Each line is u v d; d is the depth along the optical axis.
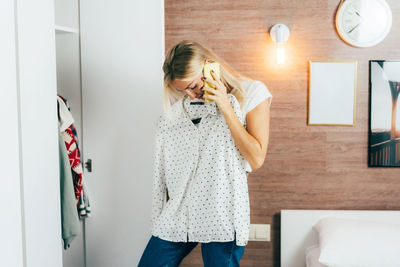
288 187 2.16
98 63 1.96
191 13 2.12
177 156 1.51
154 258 1.53
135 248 2.00
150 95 1.93
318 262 1.81
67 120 1.70
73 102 1.99
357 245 1.71
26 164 1.25
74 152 1.79
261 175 2.16
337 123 2.11
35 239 1.30
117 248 2.02
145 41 1.92
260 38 2.10
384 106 2.09
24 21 1.25
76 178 1.81
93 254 2.04
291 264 2.10
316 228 2.04
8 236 1.17
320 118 2.12
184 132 1.49
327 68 2.09
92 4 1.94
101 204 2.01
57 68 1.99
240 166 1.44
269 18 2.09
